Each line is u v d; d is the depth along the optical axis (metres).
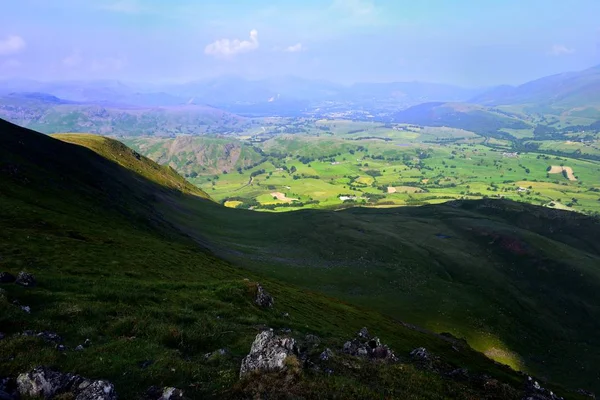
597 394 90.19
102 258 54.00
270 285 79.88
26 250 46.97
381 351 41.38
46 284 36.19
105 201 110.31
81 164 142.75
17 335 24.52
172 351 27.94
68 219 71.31
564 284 150.75
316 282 124.69
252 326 40.59
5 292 30.12
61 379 20.53
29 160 108.81
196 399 22.33
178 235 119.25
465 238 198.75
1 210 62.06
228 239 162.38
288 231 193.12
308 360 29.44
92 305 32.94
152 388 22.30
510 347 105.50
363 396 25.58
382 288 129.75
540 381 72.94
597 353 110.00
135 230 92.50
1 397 18.45
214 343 32.88
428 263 160.50
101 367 23.39
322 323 59.00
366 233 195.12
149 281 48.97
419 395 30.17
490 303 129.25
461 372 45.44
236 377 25.72
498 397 38.94
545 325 122.44
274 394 23.25
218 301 46.28
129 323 31.09
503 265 169.25
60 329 27.88
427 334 87.38
